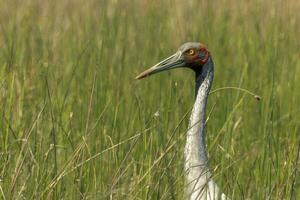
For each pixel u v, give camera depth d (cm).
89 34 1800
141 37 1775
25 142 1129
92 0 2075
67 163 1125
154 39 1762
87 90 1451
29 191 1113
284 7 2036
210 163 1188
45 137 1248
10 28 1827
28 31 1744
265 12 1941
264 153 1213
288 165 1163
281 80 1603
